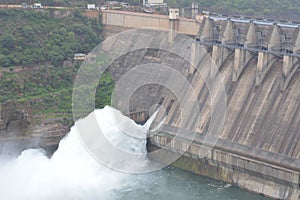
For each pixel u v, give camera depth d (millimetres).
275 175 57656
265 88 66938
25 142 71438
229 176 62719
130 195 58031
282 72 65125
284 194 57406
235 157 61125
